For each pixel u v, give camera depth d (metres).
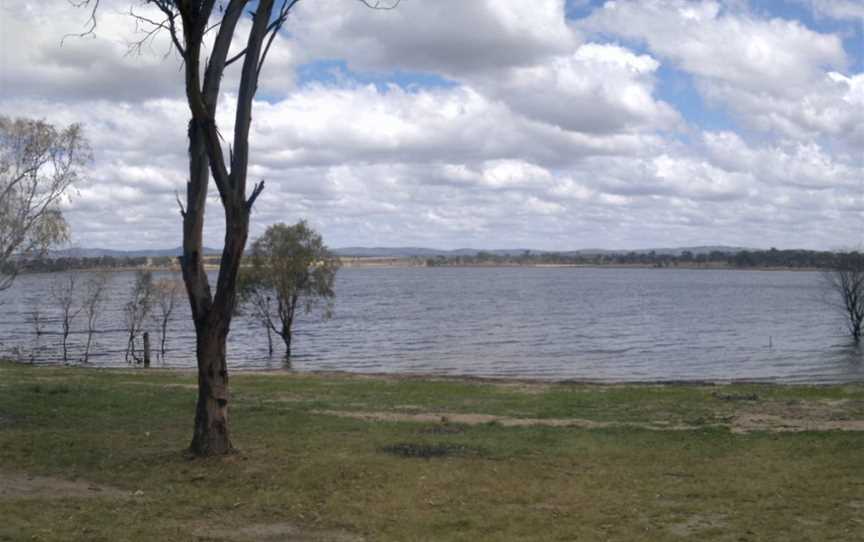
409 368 43.50
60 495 9.65
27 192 35.75
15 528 8.19
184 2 10.32
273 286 50.72
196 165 11.08
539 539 8.28
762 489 10.44
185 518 8.88
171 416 15.88
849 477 11.12
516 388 26.22
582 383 31.44
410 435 14.33
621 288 172.00
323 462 11.39
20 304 117.31
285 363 46.81
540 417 18.05
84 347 57.47
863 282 64.75
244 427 14.87
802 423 17.14
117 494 9.78
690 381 35.72
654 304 113.56
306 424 15.39
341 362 47.34
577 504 9.69
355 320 85.12
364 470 10.99
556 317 88.75
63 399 17.67
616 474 11.34
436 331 71.38
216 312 11.37
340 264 53.28
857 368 43.75
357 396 22.17
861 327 73.50
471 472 11.19
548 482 10.77
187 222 11.20
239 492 9.91
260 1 11.09
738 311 98.12
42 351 54.50
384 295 143.12
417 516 9.09
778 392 24.56
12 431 13.49
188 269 11.38
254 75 11.08
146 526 8.52
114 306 102.56
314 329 74.62
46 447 12.10
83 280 59.75
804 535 8.41
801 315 91.31
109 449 12.12
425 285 194.75
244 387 24.62
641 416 18.38
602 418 17.95
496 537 8.34
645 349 55.38
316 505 9.45
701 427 16.16
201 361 11.49
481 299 128.50
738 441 14.12
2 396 17.55
